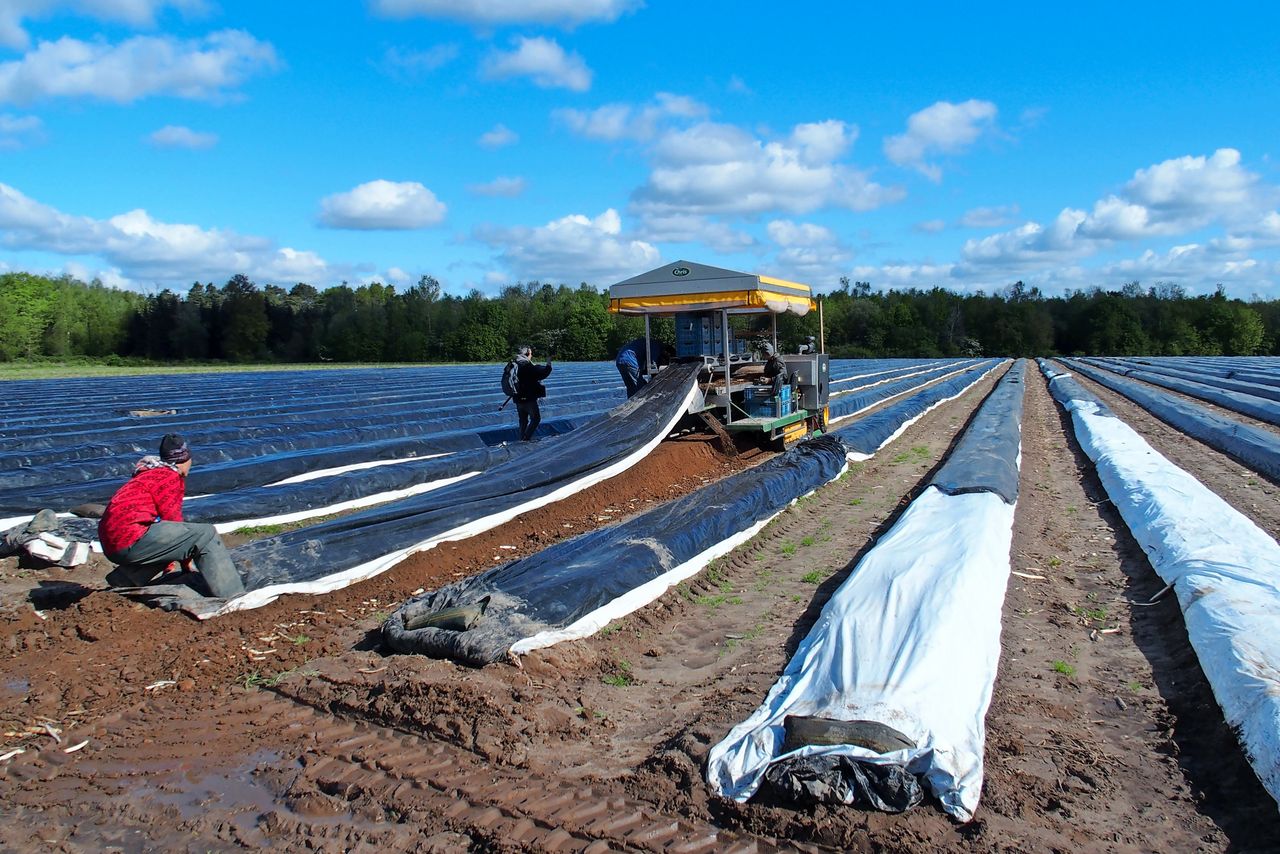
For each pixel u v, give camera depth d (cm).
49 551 801
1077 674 608
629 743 518
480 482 1061
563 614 666
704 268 1304
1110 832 417
